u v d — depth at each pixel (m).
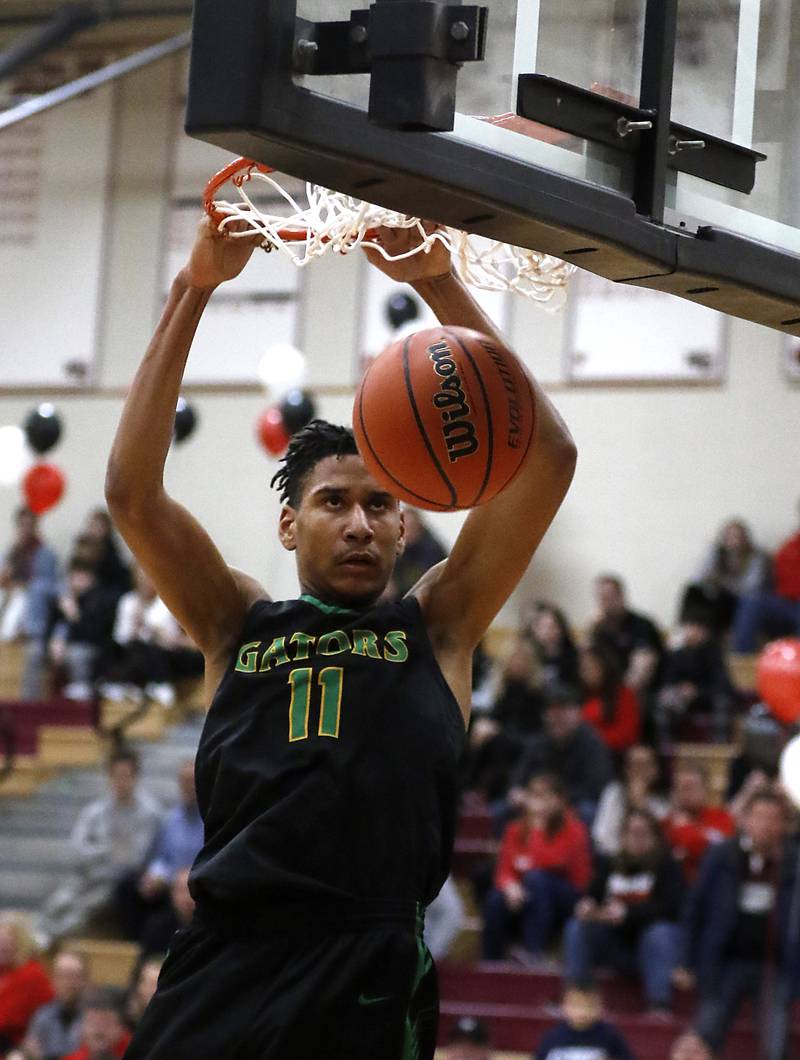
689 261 2.19
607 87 2.17
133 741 10.09
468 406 2.19
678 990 7.01
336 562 2.33
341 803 2.19
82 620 10.66
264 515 11.41
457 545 2.45
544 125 2.07
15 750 10.14
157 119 11.90
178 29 11.05
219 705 2.31
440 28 1.87
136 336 11.78
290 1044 2.12
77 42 11.29
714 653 9.34
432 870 2.23
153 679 10.11
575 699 8.45
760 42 2.37
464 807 8.66
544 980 7.31
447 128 1.89
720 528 10.85
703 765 8.73
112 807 8.61
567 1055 6.25
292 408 9.03
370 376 2.24
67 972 7.07
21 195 12.10
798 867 6.64
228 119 1.81
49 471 10.34
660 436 11.07
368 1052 2.13
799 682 6.76
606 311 11.26
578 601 11.02
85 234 11.95
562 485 2.39
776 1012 6.56
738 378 11.01
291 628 2.34
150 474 2.32
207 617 2.39
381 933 2.16
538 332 11.37
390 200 1.99
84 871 8.55
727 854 6.77
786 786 6.30
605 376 11.21
